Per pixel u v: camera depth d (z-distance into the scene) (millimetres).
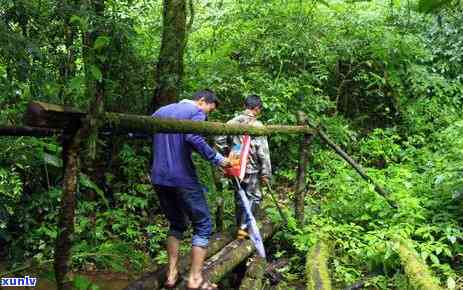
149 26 7039
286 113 7820
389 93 8984
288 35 8570
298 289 4734
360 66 9094
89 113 2295
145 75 6508
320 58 8625
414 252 4531
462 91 8859
